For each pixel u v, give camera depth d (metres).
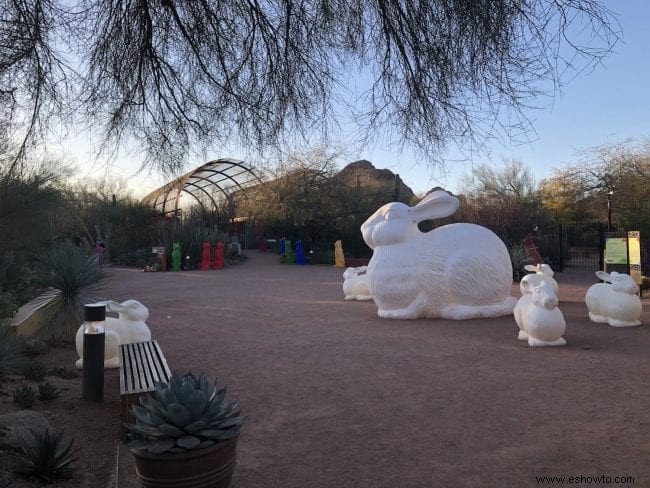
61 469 4.27
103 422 5.65
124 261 32.94
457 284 12.05
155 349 6.65
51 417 5.73
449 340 9.80
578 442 4.92
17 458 4.38
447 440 5.07
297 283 21.20
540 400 6.18
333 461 4.70
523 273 20.14
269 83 4.59
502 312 12.30
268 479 4.37
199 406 3.68
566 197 36.22
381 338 10.09
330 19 4.35
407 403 6.23
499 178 39.84
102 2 4.38
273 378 7.48
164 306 15.04
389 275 12.25
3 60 3.78
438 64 3.89
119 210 36.25
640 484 4.09
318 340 10.03
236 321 12.38
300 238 35.62
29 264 12.17
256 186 35.44
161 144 4.82
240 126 4.72
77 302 9.47
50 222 10.32
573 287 18.73
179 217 37.94
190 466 3.54
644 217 23.38
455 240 12.39
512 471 4.37
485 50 3.70
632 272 16.19
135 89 4.65
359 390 6.81
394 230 12.42
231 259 33.22
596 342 9.38
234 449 3.84
